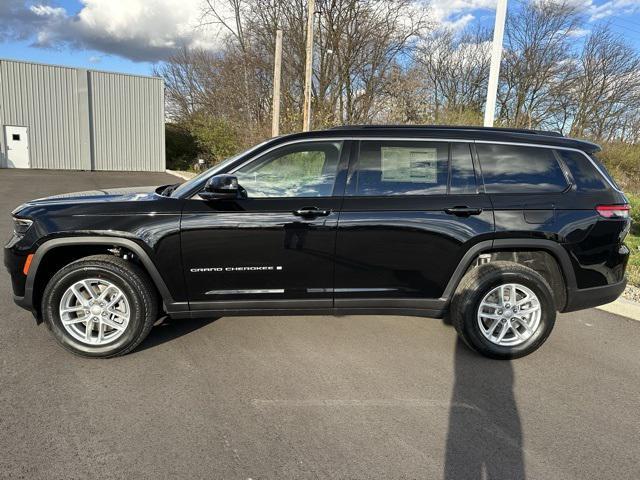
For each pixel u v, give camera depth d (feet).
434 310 11.70
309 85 53.36
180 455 7.71
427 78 82.79
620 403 9.83
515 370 11.19
